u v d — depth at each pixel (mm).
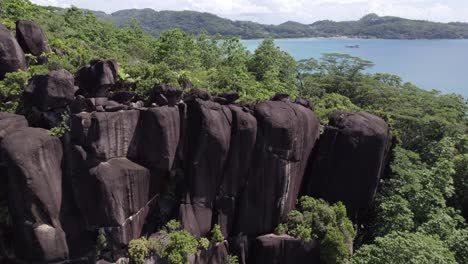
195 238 30656
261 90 42344
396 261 28078
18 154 24891
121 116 28312
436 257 27000
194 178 30609
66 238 27391
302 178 36094
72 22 63844
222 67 53125
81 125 26953
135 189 28828
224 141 30578
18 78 30719
